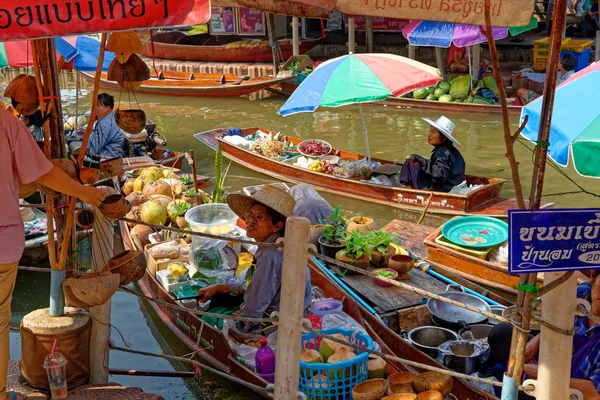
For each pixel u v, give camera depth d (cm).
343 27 2391
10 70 2433
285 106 1011
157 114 1744
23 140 355
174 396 575
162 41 2344
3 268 354
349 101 966
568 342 324
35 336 416
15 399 388
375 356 498
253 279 533
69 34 319
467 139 1416
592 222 298
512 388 334
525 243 299
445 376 468
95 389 427
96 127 1034
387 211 1026
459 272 759
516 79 1662
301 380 469
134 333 687
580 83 495
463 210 960
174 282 644
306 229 353
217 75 2011
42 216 880
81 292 395
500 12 348
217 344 571
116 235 909
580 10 1969
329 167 1113
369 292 628
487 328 559
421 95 1667
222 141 1279
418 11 347
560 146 476
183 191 923
